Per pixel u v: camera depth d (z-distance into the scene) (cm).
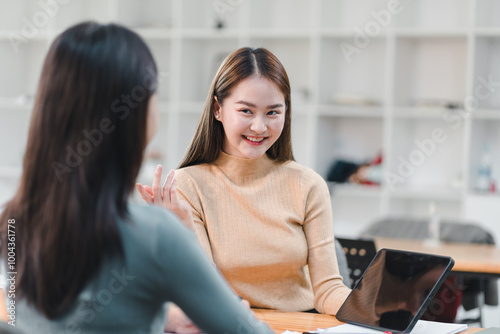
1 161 546
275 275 182
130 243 99
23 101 527
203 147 190
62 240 97
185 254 101
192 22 516
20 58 553
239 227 183
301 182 187
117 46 100
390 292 151
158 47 539
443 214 483
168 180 154
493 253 314
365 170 482
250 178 188
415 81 488
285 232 182
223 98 178
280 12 510
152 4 536
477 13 448
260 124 173
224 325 103
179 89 505
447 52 479
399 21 468
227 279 182
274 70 176
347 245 250
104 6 546
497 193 450
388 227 373
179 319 144
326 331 143
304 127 512
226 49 524
